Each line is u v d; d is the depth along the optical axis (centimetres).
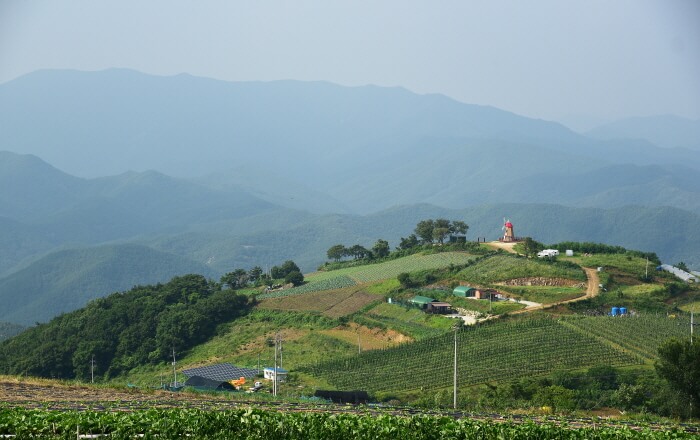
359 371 9325
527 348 9325
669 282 12950
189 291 15038
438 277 14125
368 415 4353
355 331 12094
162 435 3662
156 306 13925
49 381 6059
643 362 8588
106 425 3709
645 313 11112
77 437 3544
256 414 3969
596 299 11662
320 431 3769
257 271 17975
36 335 14225
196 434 3725
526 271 13338
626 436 4056
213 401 5675
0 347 14400
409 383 8575
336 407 5656
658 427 5178
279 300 14538
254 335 12656
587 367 8512
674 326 10050
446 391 7888
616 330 9888
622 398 6838
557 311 11250
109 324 13550
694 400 6488
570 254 15088
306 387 8819
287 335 12369
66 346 12938
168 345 12662
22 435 3569
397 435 3816
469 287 12950
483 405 6938
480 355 9275
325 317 12875
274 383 8231
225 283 17438
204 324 13350
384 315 12625
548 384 7800
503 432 3972
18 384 5822
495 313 11475
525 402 7006
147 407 4912
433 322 11506
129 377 12038
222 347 12344
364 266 17362
